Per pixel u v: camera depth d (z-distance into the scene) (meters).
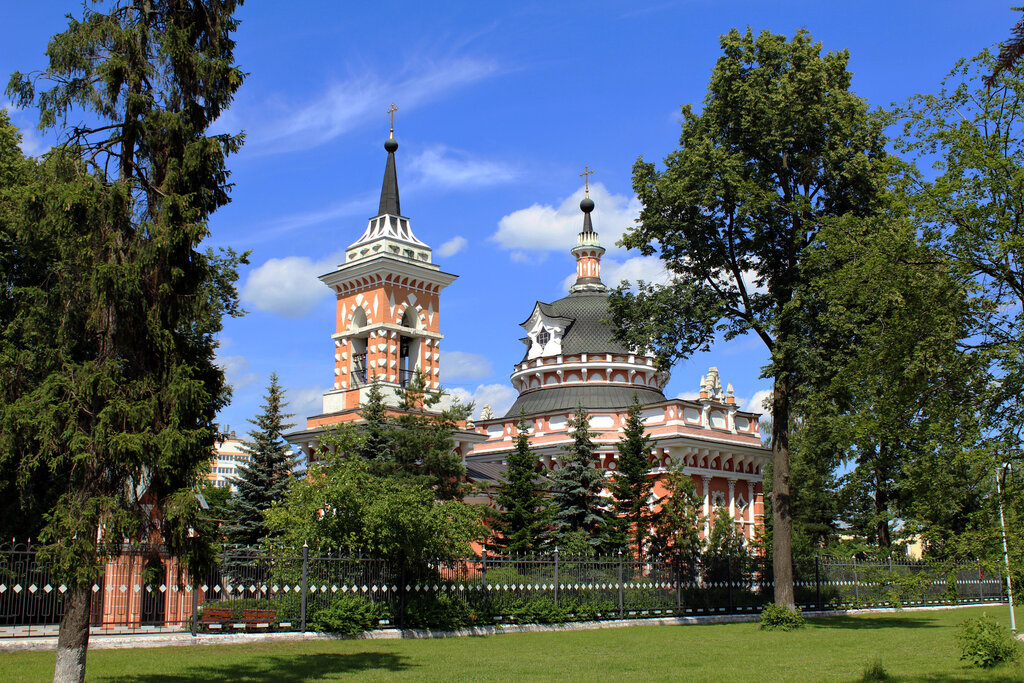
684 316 37.31
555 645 27.34
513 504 44.03
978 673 20.22
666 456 59.03
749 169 36.22
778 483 35.84
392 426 42.88
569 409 62.78
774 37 36.41
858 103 34.94
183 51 17.08
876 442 17.69
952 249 16.62
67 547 15.35
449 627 30.33
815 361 33.09
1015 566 15.38
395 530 28.91
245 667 20.88
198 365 17.64
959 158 16.94
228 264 36.72
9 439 15.46
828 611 42.41
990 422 16.02
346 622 27.83
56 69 16.66
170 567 28.70
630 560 37.59
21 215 16.98
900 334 16.86
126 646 23.72
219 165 17.64
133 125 16.83
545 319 69.94
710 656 24.62
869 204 34.31
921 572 16.91
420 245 55.53
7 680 17.11
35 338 16.62
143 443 15.63
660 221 36.84
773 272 36.88
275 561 27.70
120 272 15.88
